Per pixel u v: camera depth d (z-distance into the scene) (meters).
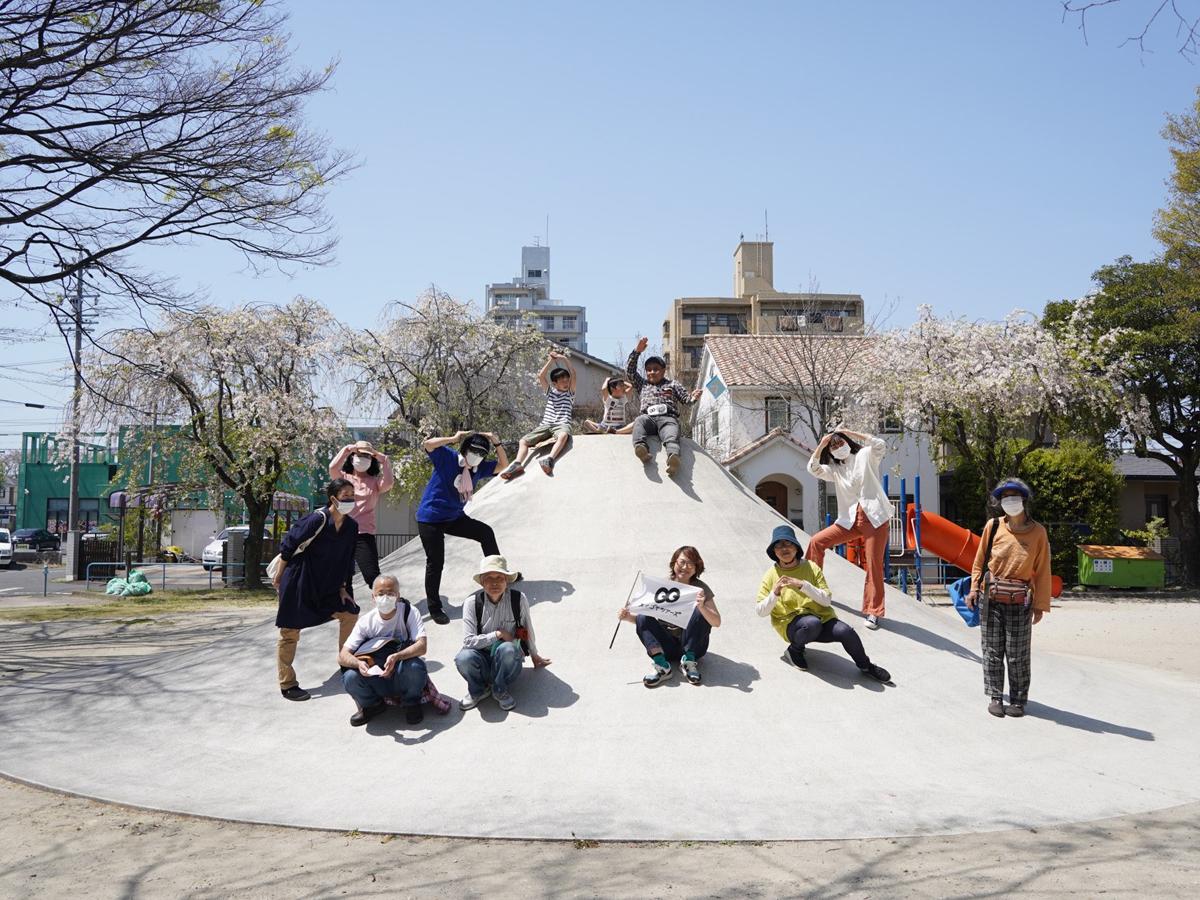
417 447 29.61
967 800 5.25
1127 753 6.20
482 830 4.80
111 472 47.56
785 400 30.12
